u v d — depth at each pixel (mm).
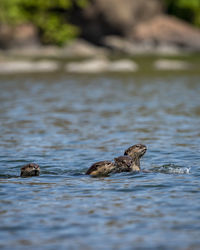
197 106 34562
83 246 10195
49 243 10367
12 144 22156
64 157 19609
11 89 45312
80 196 13938
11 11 79625
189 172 16844
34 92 43188
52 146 21734
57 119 29375
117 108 33906
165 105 35219
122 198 13688
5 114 31250
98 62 67625
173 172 16875
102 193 14234
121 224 11500
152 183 15320
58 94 41906
